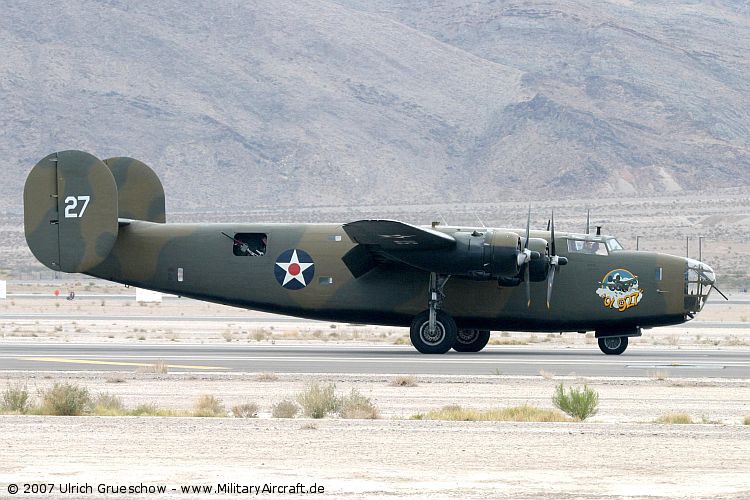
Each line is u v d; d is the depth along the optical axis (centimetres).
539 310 10794
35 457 4878
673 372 8862
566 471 4681
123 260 11306
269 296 11119
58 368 8950
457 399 7138
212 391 7488
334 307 11006
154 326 16388
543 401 7056
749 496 4241
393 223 9800
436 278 10681
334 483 4425
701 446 5269
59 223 11038
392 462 4853
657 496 4234
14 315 19438
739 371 8969
